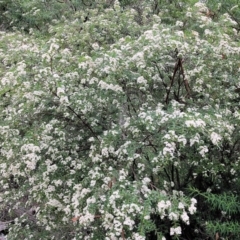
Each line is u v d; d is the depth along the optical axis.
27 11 9.23
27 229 5.01
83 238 4.30
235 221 4.00
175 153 3.98
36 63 4.56
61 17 8.29
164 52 4.09
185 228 4.41
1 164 4.73
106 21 5.97
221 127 3.57
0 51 6.24
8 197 5.25
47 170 4.27
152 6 7.29
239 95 4.75
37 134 4.34
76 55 4.95
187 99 4.39
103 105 4.35
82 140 4.69
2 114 4.95
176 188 4.41
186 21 5.75
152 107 4.27
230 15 6.68
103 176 3.86
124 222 3.09
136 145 3.76
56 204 4.31
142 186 3.49
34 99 4.32
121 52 4.07
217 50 4.26
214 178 4.27
